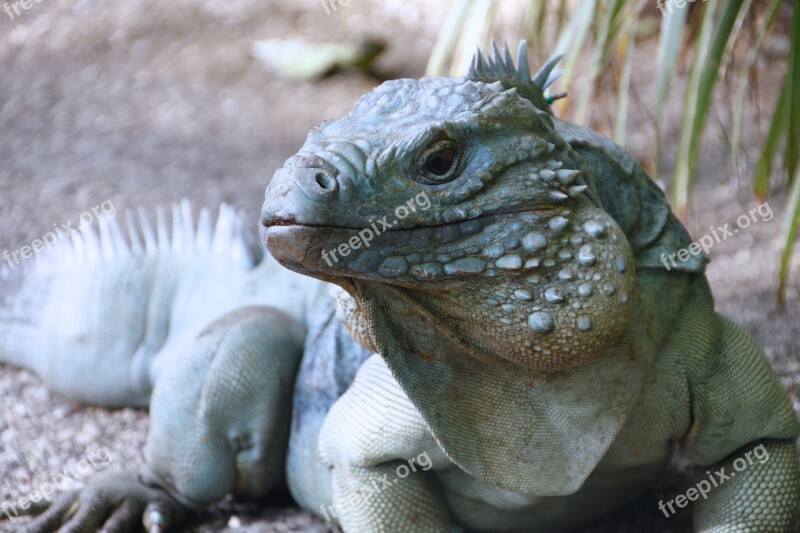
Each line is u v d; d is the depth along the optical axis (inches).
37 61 539.2
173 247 256.2
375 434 163.5
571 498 167.2
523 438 151.0
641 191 154.6
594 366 146.3
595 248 135.3
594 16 256.8
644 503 190.7
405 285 134.4
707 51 236.4
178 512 209.3
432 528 167.9
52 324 265.1
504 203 133.5
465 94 137.1
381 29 569.3
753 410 159.9
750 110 406.6
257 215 368.5
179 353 209.3
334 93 496.1
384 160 129.8
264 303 225.0
